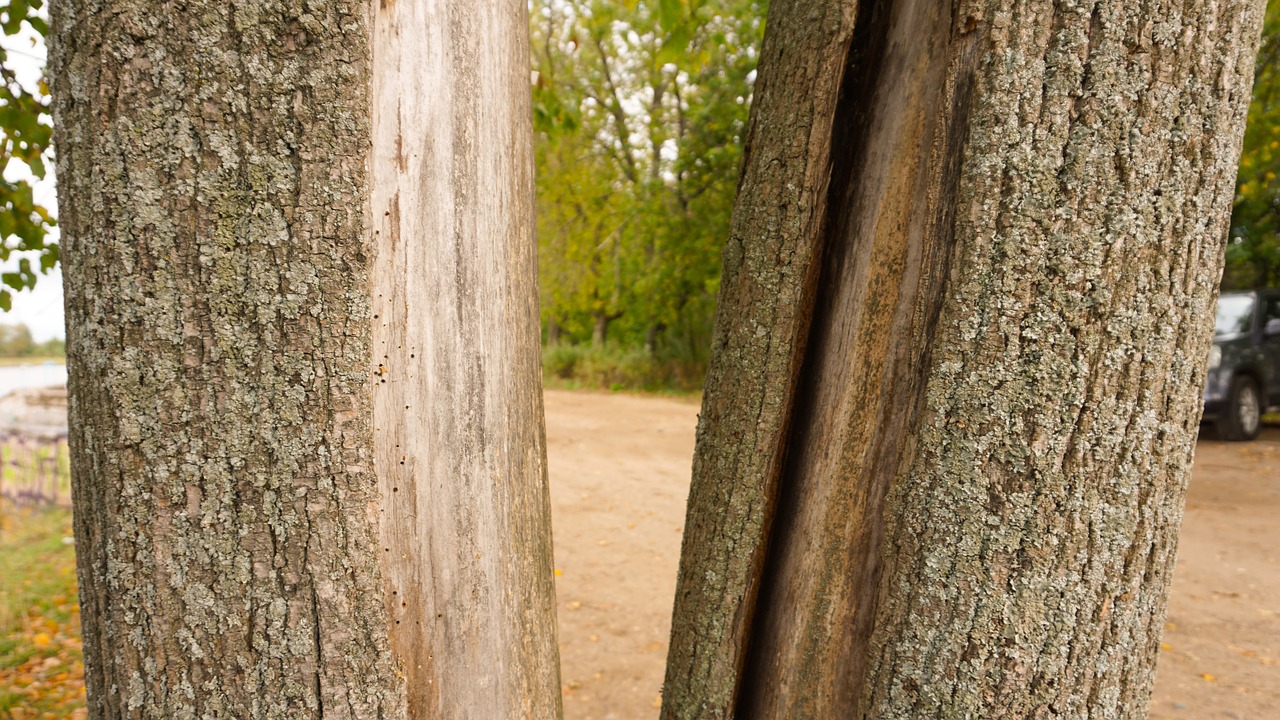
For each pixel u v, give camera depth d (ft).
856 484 4.14
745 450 4.58
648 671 11.72
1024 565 3.55
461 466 3.91
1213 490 20.04
